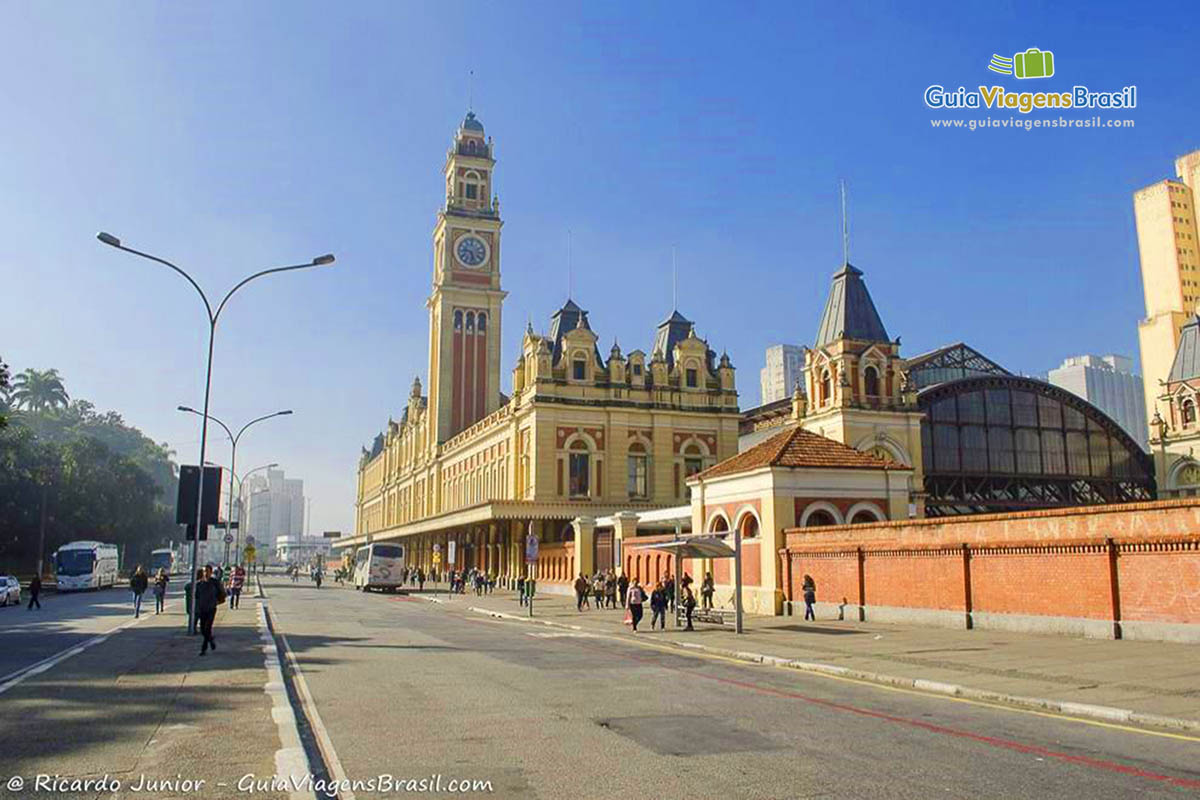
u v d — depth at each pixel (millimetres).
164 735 11867
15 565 89188
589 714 14148
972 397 68375
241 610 43062
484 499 83938
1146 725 13422
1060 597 25312
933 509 64750
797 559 36344
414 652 24109
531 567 50125
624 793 9398
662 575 47344
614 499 69688
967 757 11109
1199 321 80312
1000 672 18453
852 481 38562
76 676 17781
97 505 92375
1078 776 10156
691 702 15477
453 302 103125
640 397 72312
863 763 10742
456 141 107688
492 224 105625
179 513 29047
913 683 17656
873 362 60094
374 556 74938
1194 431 77625
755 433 75938
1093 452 72062
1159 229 134500
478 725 13164
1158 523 22875
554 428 69375
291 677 18562
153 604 50906
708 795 9312
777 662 21703
